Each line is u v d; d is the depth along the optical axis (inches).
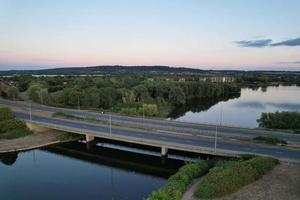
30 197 1581.0
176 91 5580.7
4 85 5718.5
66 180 1855.3
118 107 4254.4
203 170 1625.2
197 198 1310.3
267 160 1582.2
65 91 4559.5
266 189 1344.7
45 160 2284.7
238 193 1320.1
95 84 5821.9
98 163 2226.9
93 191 1672.0
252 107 5255.9
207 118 4217.5
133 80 6953.7
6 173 1984.5
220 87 7190.0
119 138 2281.0
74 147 2625.5
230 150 1863.9
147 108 3863.2
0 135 2728.8
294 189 1331.2
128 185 1774.1
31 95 4854.8
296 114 2881.4
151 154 2390.5
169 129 2522.1
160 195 1273.4
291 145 1998.0
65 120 3068.4
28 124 2930.6
